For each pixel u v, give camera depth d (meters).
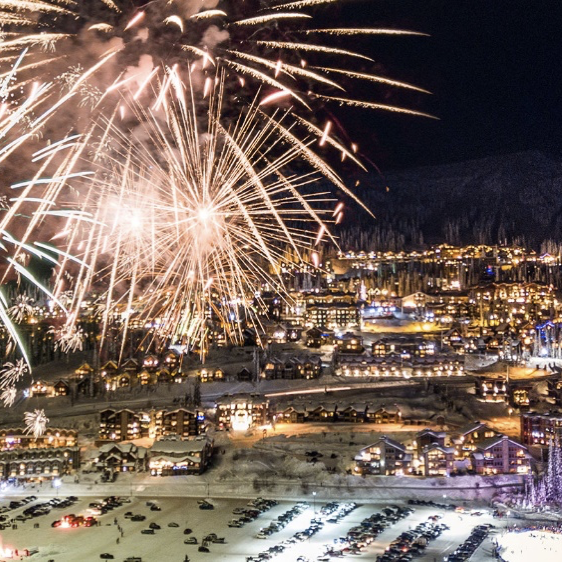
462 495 169.25
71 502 166.62
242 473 180.00
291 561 132.88
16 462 181.75
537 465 183.12
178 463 180.00
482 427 187.88
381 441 179.12
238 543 142.38
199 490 173.62
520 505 162.62
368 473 178.75
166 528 150.75
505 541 141.88
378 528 148.75
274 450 195.50
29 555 136.50
